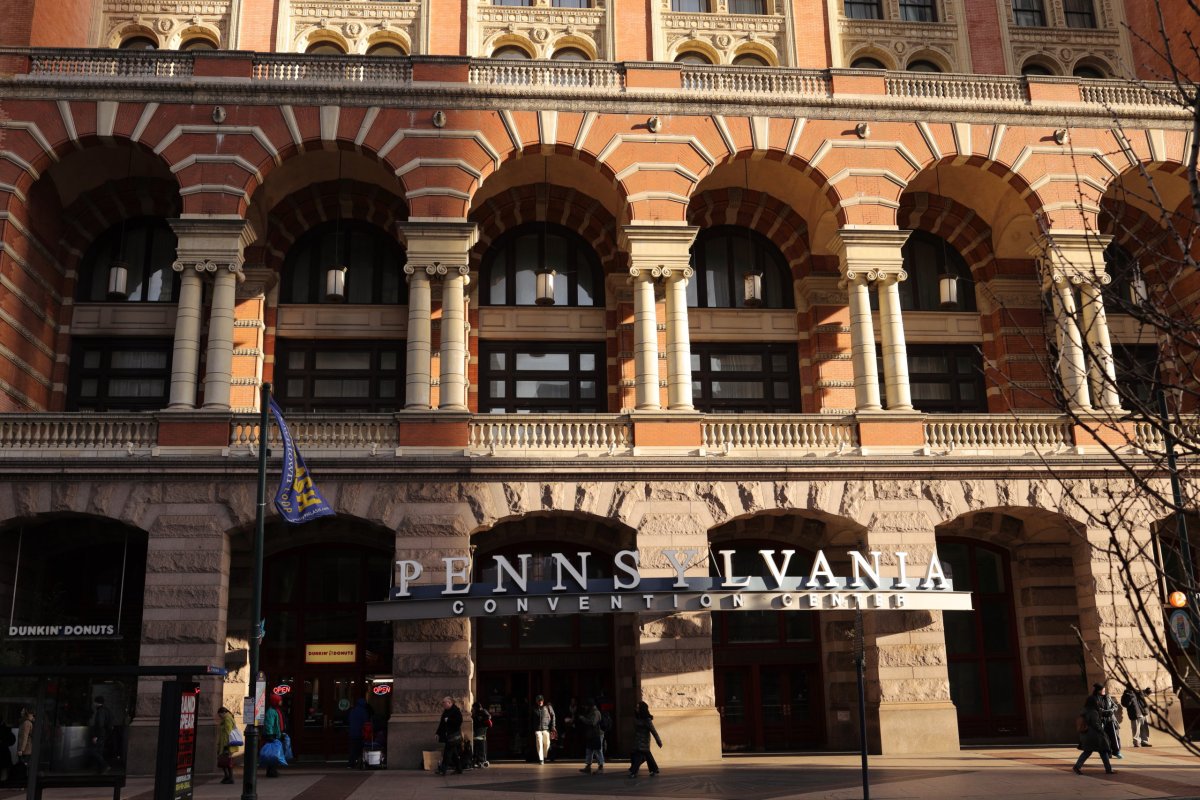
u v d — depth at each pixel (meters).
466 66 26.75
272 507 23.81
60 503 23.53
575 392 29.41
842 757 23.95
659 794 17.73
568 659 27.47
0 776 16.53
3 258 24.91
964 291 31.06
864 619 25.19
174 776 15.24
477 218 29.69
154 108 25.78
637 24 30.98
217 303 25.05
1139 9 32.66
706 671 23.64
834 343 29.50
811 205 29.55
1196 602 7.66
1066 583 28.11
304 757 26.47
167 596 23.28
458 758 22.00
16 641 24.52
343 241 29.92
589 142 26.53
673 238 26.23
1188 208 29.62
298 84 26.03
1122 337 29.84
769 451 25.08
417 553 23.91
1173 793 16.89
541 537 27.30
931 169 29.09
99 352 28.75
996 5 32.69
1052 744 26.52
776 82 27.66
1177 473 9.58
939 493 25.25
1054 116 27.84
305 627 27.16
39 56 26.05
